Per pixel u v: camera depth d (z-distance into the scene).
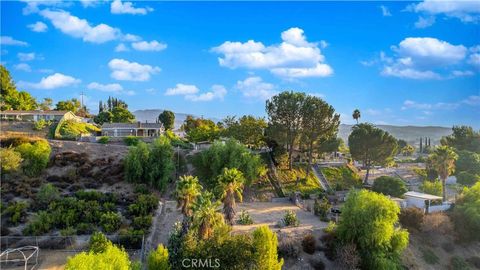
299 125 76.75
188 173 69.75
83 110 152.88
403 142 155.25
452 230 58.84
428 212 62.78
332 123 77.38
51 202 51.41
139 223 48.44
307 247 47.72
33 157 61.16
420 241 56.25
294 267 45.31
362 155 83.94
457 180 90.62
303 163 83.94
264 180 72.38
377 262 46.44
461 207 60.75
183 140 104.25
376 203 48.88
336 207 63.22
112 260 29.75
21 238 43.69
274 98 78.75
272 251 37.75
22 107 120.94
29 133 89.62
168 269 34.84
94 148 72.00
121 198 56.56
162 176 63.03
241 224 52.44
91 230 46.75
